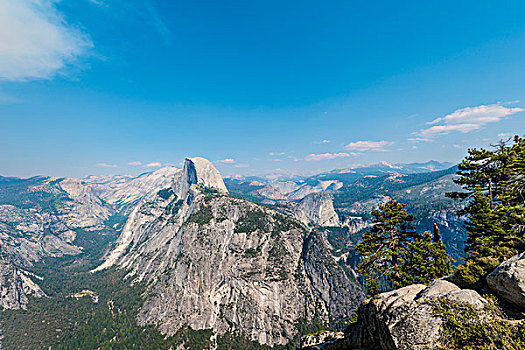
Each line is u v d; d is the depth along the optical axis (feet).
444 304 52.70
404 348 50.80
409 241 115.65
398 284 112.57
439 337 48.55
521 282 46.73
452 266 104.94
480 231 105.29
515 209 97.76
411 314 54.80
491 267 58.34
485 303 50.67
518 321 45.11
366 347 70.08
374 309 66.74
